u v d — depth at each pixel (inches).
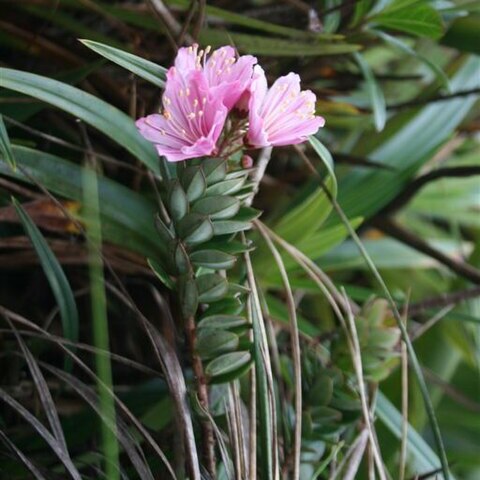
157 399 24.3
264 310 23.4
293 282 25.7
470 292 25.7
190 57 20.8
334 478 22.3
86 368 21.4
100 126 22.5
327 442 22.7
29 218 22.2
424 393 22.3
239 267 25.3
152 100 24.8
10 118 23.4
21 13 25.3
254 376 21.9
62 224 23.6
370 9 25.4
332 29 25.7
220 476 22.2
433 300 25.7
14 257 24.1
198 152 20.2
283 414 22.7
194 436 22.0
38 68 25.8
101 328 20.8
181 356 23.6
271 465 21.3
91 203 21.9
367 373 23.3
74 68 25.1
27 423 23.3
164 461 21.1
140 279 25.0
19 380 23.8
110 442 20.8
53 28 26.1
